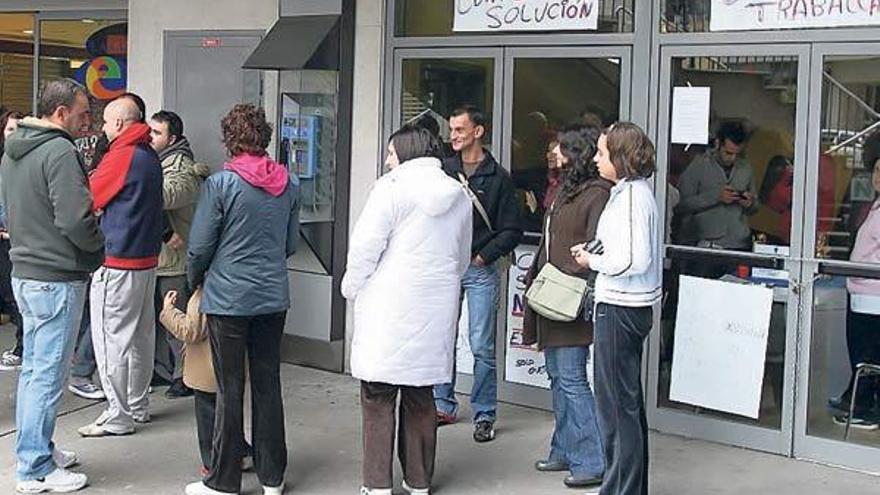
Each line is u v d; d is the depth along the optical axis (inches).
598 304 196.9
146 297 247.8
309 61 286.4
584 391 219.5
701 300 252.2
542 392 276.2
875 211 233.1
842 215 236.2
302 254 306.3
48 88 205.3
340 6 294.2
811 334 240.1
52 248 205.3
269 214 203.9
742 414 247.8
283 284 207.8
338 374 305.4
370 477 209.0
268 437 211.3
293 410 270.8
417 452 212.4
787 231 242.2
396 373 202.8
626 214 190.4
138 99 243.9
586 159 215.0
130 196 239.0
